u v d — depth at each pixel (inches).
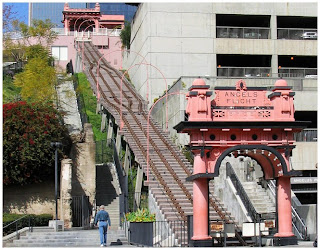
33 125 1562.5
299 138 1937.7
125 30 3193.9
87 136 1678.2
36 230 1366.9
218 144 1111.0
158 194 1455.5
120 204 1557.6
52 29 3804.1
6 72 2549.2
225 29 2391.7
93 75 2751.0
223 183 1459.2
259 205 1376.7
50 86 2303.2
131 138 1856.5
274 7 2369.6
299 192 1893.5
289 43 2362.2
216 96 1125.1
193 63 2370.8
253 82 2016.5
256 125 1111.0
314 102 1966.0
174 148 1824.6
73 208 1569.9
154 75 2357.3
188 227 1125.7
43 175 1578.5
